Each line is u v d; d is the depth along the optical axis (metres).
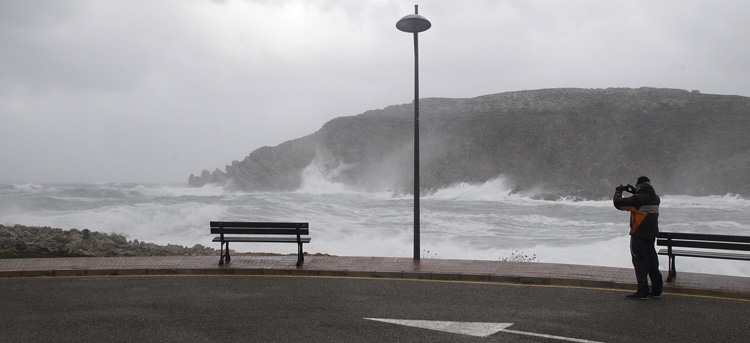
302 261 11.23
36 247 13.88
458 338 6.11
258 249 20.70
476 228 28.48
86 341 5.95
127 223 26.16
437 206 48.75
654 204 8.42
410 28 13.29
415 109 13.01
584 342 5.98
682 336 6.30
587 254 19.86
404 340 6.02
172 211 28.27
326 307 7.70
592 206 52.31
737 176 77.31
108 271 10.50
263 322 6.82
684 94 111.19
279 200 52.22
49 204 38.72
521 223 31.38
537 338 6.13
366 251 21.16
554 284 9.62
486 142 101.19
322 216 33.31
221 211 31.27
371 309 7.58
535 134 103.12
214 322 6.82
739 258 9.19
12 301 8.07
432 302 8.07
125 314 7.25
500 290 9.05
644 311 7.55
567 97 115.75
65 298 8.29
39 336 6.13
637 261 8.40
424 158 98.06
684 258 17.55
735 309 7.73
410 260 11.91
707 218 37.38
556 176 91.25
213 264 11.20
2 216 28.28
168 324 6.71
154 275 10.46
